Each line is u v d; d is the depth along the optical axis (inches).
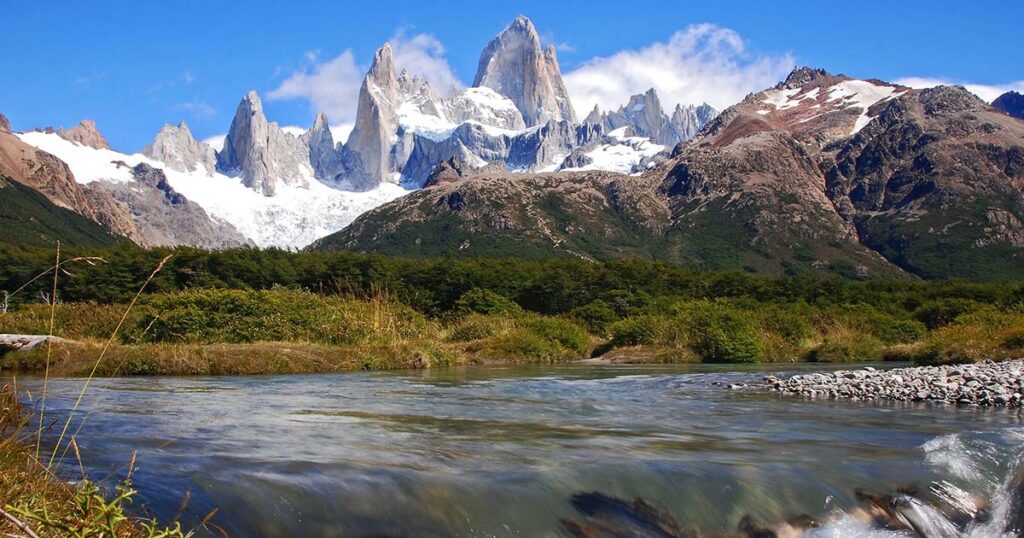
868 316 1736.0
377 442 387.9
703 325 1406.3
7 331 1002.7
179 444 358.3
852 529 310.8
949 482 363.9
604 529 283.1
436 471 317.7
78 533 173.0
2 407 362.3
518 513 282.8
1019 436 456.4
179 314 1065.5
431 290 2381.9
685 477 334.0
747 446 414.0
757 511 313.0
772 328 1523.1
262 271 2429.9
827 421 526.9
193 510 252.1
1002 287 2452.0
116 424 414.9
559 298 2354.8
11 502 219.5
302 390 667.4
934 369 866.1
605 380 841.5
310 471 305.7
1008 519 333.4
